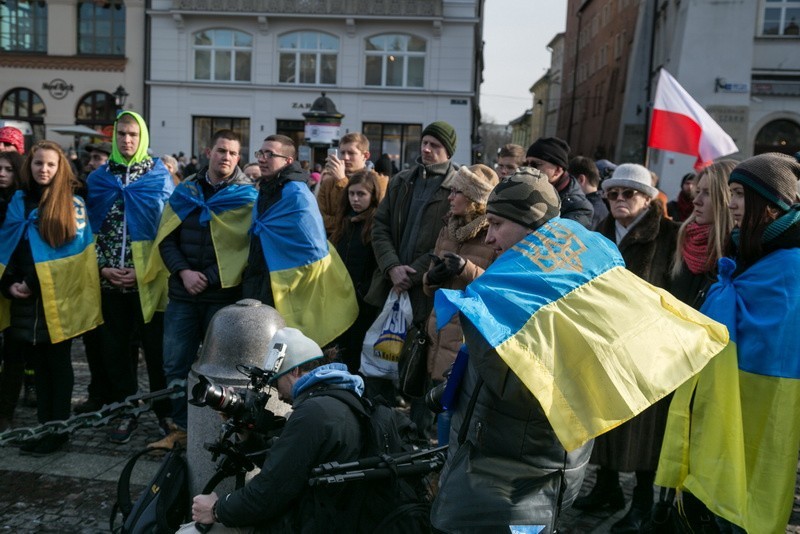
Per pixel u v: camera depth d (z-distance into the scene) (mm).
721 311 3039
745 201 3010
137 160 5367
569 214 4430
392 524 2553
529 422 2254
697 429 3072
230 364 3428
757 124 20891
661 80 6906
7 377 5086
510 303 2186
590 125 43500
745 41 20625
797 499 4488
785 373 2902
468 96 28703
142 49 29266
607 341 2160
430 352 4297
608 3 40062
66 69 29594
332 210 6148
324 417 2619
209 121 29688
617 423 2105
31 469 4559
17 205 4914
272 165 4957
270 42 28969
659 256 3881
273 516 2656
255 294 4980
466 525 2230
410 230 4922
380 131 29359
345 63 28953
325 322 4980
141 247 5211
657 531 3635
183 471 3438
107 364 5293
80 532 3787
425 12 28188
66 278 4871
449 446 2510
